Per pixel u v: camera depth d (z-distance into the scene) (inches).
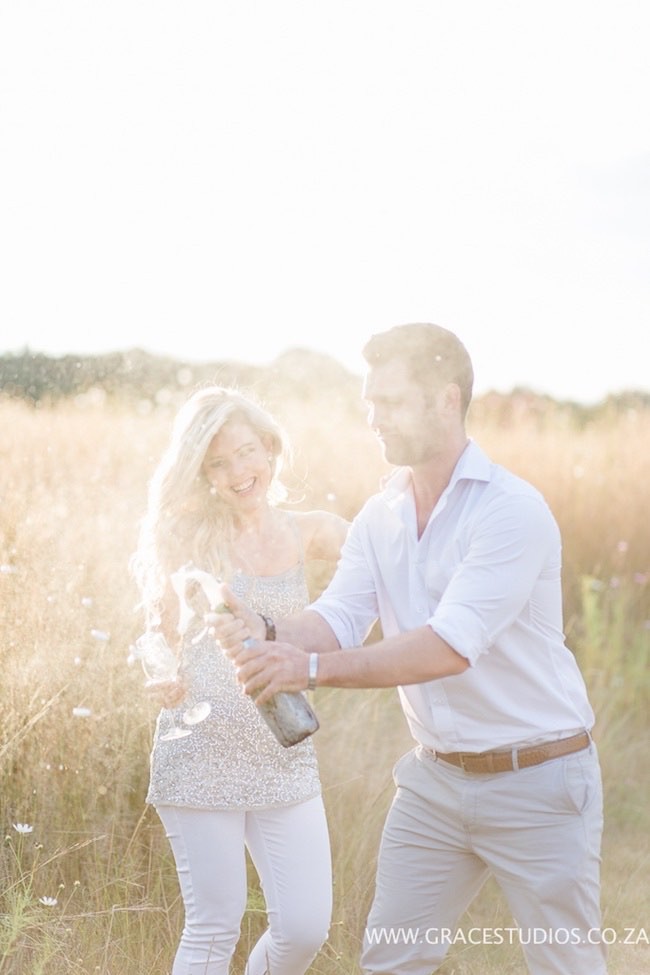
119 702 144.0
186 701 110.4
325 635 104.7
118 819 138.3
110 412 228.7
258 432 117.1
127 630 148.7
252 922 136.2
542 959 99.7
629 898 161.2
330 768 160.4
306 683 93.0
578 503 299.0
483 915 155.6
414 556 102.3
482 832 100.8
